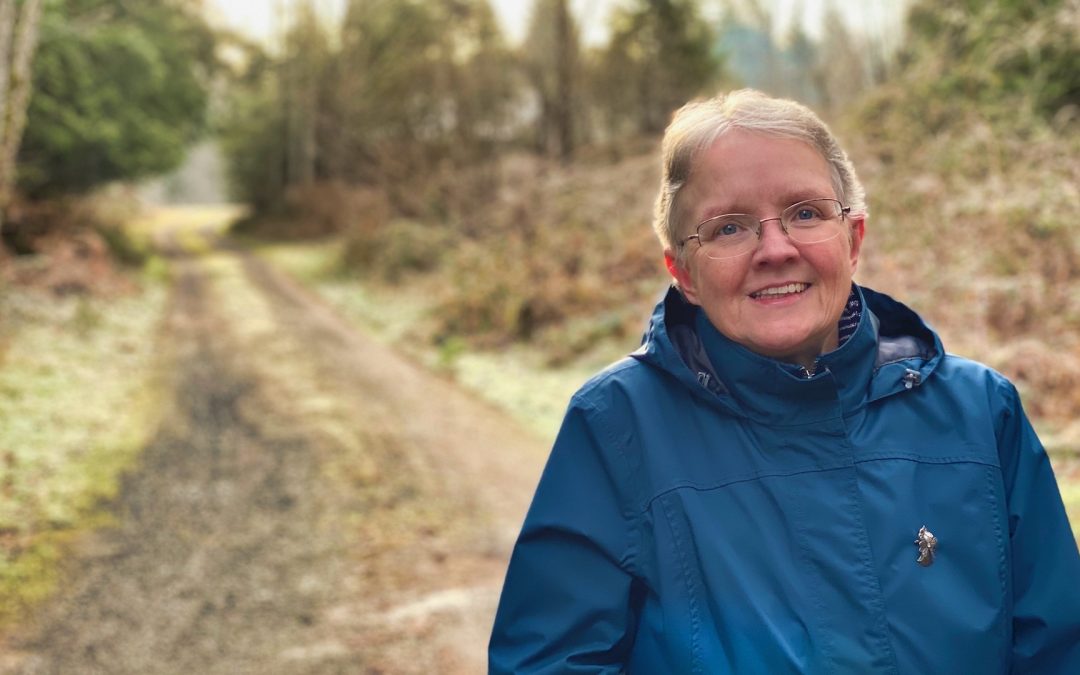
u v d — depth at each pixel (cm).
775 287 119
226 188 5028
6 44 920
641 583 120
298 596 512
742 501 114
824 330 124
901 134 1100
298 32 4006
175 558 565
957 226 830
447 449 805
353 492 681
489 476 734
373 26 3416
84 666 439
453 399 1030
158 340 1316
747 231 120
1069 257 775
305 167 4275
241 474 722
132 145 2106
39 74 1752
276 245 3456
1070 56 977
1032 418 605
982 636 109
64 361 1070
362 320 1681
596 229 1563
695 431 119
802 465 115
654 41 3375
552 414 973
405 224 2205
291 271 2522
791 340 119
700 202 122
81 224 2019
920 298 769
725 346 119
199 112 2809
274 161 4550
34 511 617
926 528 112
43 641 462
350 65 3456
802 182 119
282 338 1360
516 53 2886
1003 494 116
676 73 3391
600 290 1334
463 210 2230
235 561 561
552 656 118
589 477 121
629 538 118
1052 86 976
